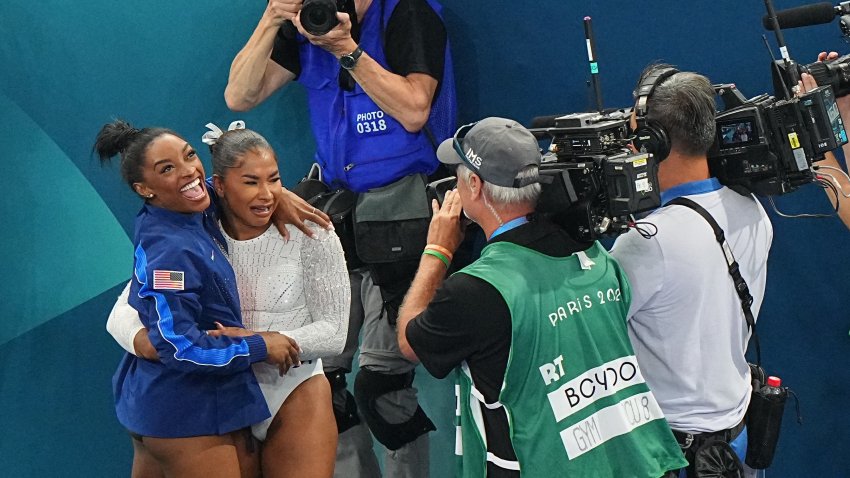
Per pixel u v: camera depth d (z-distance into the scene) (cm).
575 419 880
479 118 1501
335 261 1086
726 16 1296
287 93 1542
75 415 1546
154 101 1534
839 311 1309
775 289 1345
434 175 1421
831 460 1351
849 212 1182
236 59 1422
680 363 988
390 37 1370
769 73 1286
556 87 1427
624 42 1364
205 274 994
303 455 1084
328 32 1298
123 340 1029
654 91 997
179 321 966
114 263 1520
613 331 916
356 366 1580
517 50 1443
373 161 1388
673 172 1008
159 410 1007
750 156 1008
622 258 978
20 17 1502
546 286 880
